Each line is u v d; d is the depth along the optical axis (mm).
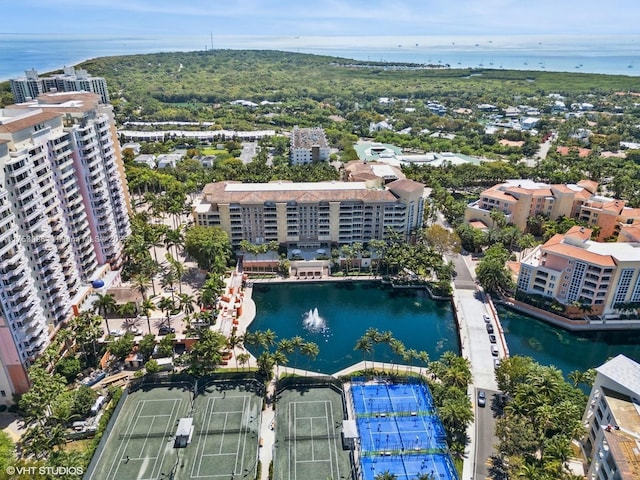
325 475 116438
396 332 181375
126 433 127812
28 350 137375
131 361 154125
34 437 118938
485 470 116312
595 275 178750
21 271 132875
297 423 132500
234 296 193500
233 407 138250
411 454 119500
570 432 115688
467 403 129000
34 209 144125
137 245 198375
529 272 194000
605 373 114188
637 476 87312
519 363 141625
